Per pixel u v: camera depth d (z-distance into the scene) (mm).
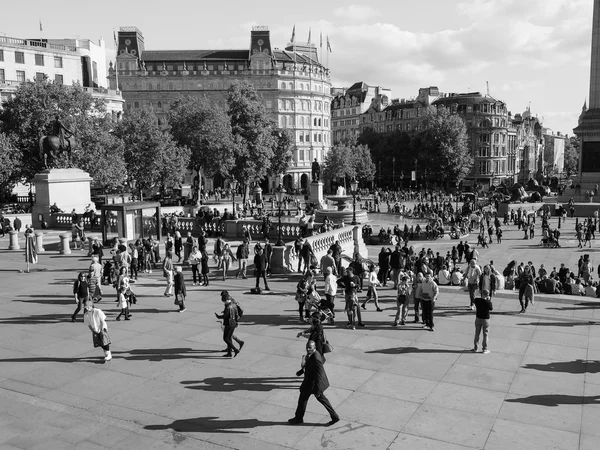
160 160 70750
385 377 14594
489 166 151625
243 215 61562
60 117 60000
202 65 144625
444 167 126438
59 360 16047
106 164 60406
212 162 81188
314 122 155625
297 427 11914
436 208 77125
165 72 142125
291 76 148125
